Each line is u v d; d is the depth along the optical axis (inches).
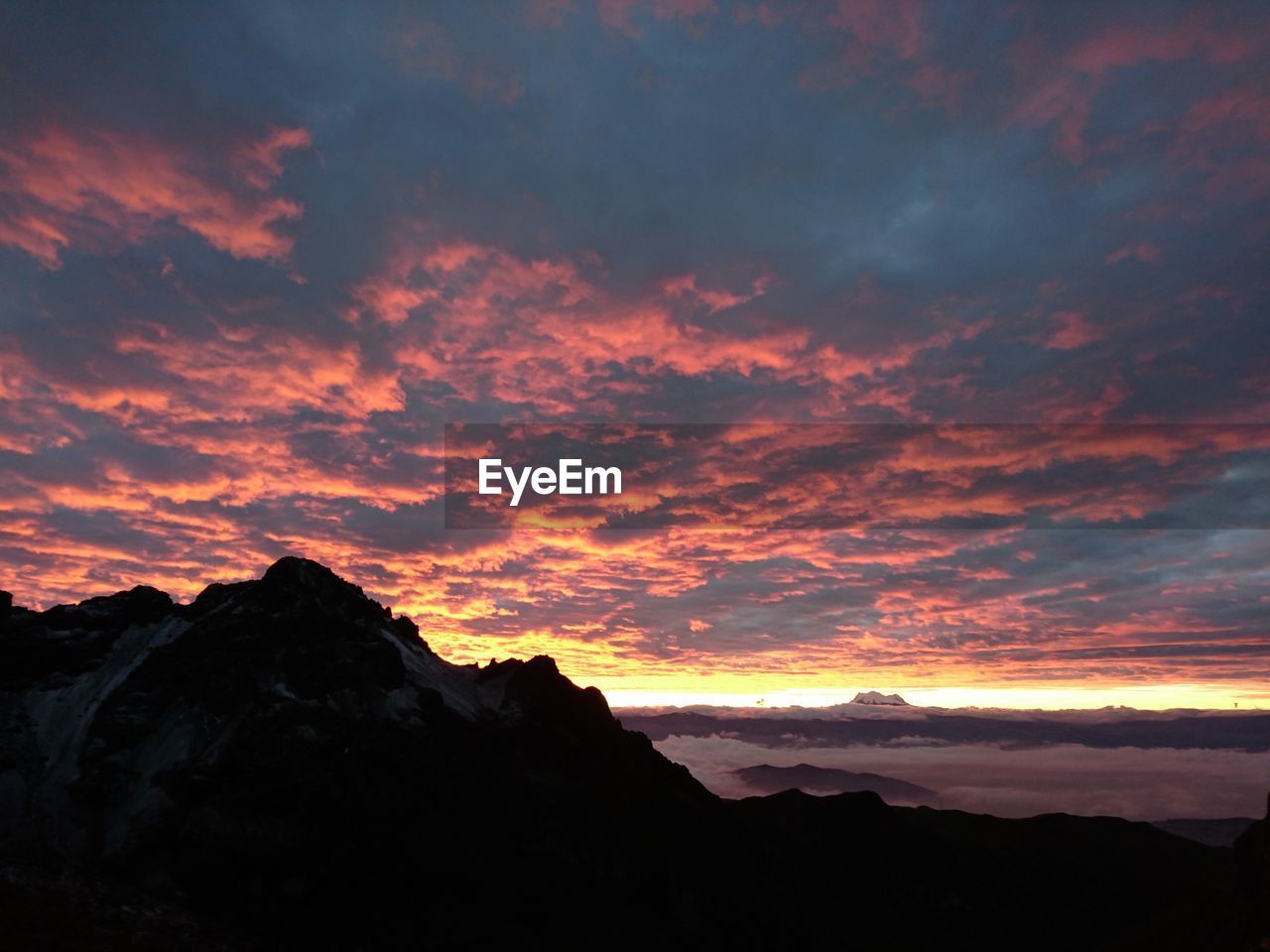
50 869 2775.6
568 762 4911.4
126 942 2456.9
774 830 6269.7
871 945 4943.4
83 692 3811.5
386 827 3587.6
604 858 4109.3
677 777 5846.5
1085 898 6378.0
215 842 3097.9
